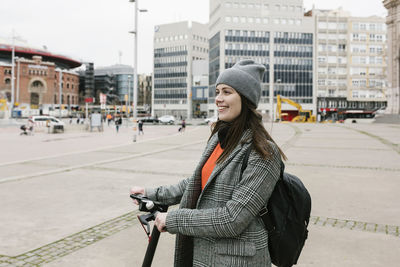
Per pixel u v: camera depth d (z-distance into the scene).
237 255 1.50
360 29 89.31
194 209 1.58
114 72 151.38
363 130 29.14
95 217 5.26
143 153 13.89
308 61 90.56
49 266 3.53
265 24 89.75
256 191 1.46
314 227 4.65
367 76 89.56
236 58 89.44
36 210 5.64
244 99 1.64
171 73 120.19
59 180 8.23
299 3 90.25
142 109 135.25
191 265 1.71
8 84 113.62
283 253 1.57
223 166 1.57
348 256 3.69
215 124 1.81
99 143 20.09
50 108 105.44
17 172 9.42
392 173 8.84
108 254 3.84
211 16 98.94
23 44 135.75
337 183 7.58
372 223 4.82
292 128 33.09
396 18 52.31
